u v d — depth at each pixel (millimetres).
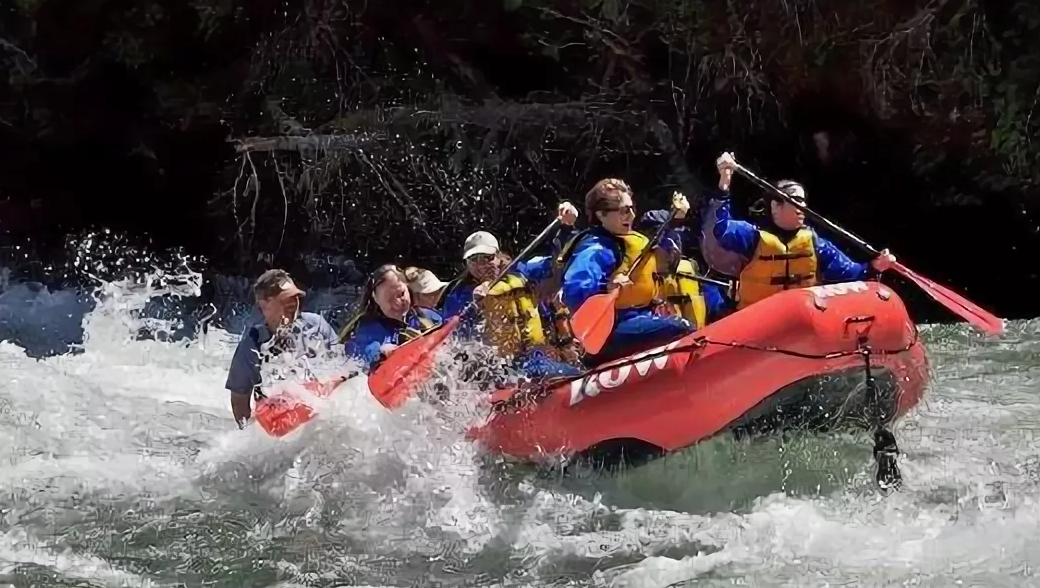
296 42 23000
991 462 8867
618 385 8219
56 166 24188
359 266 23422
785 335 8062
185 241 24625
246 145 23203
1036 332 16359
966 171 21828
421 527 7785
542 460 8406
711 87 22422
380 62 23266
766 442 8273
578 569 7027
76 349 16297
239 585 6875
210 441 9875
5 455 9492
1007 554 6867
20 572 7055
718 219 9727
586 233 9266
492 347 8914
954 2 20953
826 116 22250
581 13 22156
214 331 18781
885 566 6777
